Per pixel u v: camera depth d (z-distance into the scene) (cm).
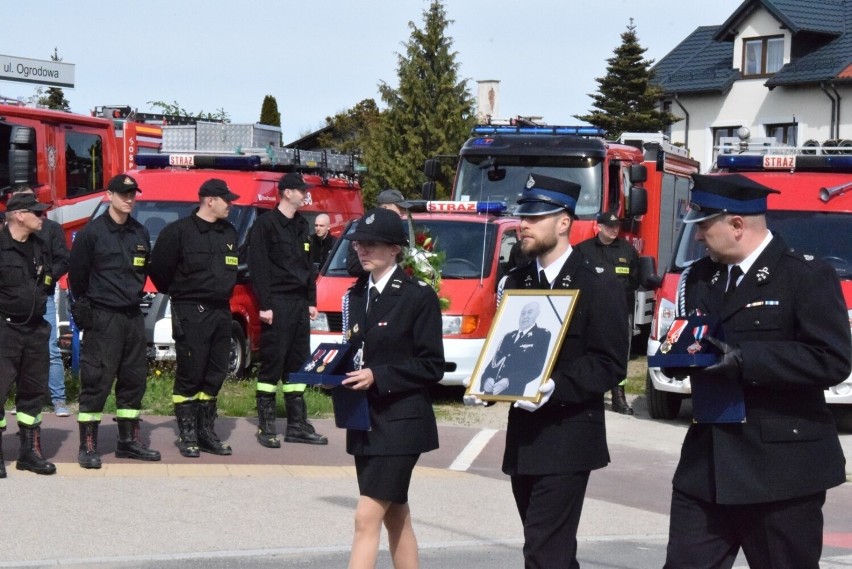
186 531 716
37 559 646
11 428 1034
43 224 879
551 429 486
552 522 486
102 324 873
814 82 4053
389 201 923
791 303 429
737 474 429
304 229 1005
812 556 434
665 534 776
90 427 876
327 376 525
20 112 1436
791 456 427
